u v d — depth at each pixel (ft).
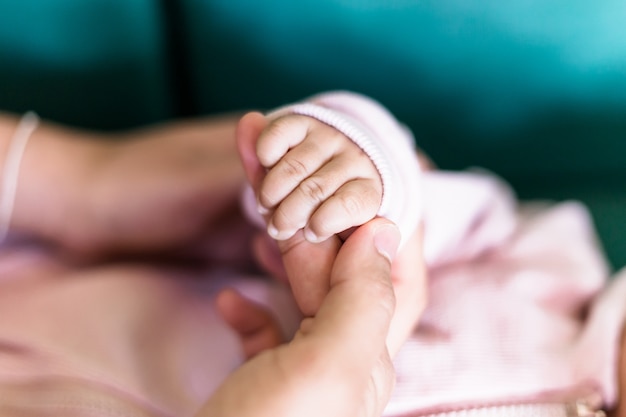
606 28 1.31
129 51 1.38
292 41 1.37
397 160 1.00
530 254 1.31
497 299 1.16
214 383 1.11
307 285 0.92
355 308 0.86
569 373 1.09
